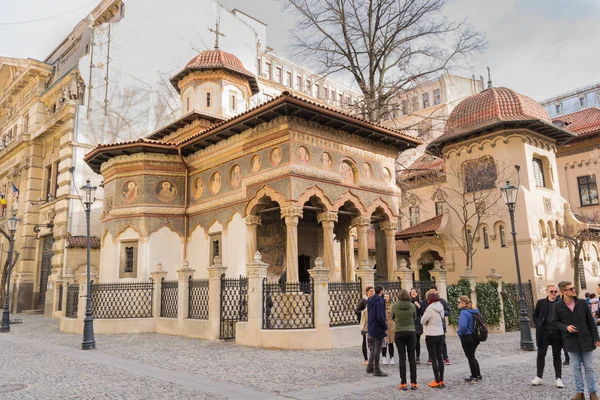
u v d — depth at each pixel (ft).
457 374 31.04
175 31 108.78
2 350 44.70
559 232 77.05
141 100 99.81
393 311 27.68
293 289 43.27
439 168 92.63
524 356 39.58
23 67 122.11
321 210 56.70
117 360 37.14
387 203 63.52
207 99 82.89
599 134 88.69
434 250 86.48
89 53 94.48
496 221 75.15
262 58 142.10
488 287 62.34
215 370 32.14
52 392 26.11
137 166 66.08
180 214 66.80
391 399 24.14
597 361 36.96
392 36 78.43
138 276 62.59
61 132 94.07
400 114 149.79
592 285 82.12
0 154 117.29
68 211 86.12
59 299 82.79
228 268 58.49
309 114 52.60
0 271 112.27
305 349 40.70
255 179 55.26
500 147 76.59
